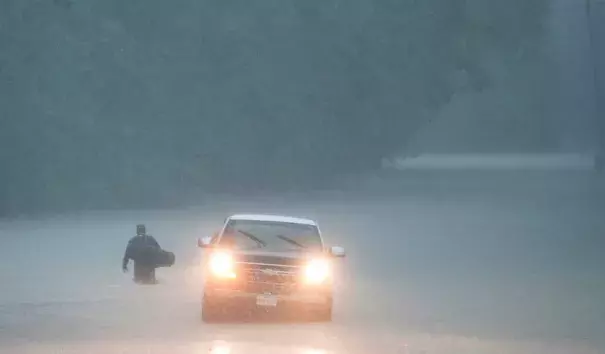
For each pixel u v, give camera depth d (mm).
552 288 62844
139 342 39125
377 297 57406
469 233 103812
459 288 62469
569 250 88500
